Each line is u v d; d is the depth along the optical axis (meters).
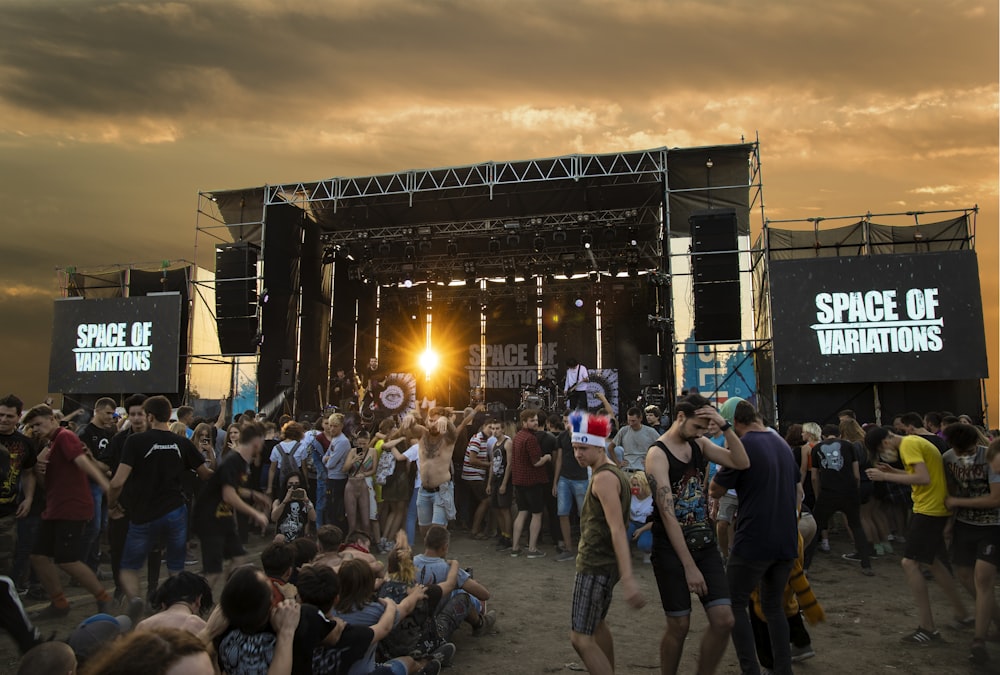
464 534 10.41
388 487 9.03
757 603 4.61
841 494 7.76
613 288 22.92
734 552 4.09
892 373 13.33
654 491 3.88
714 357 15.30
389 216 20.61
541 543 9.68
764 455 4.09
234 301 17.12
